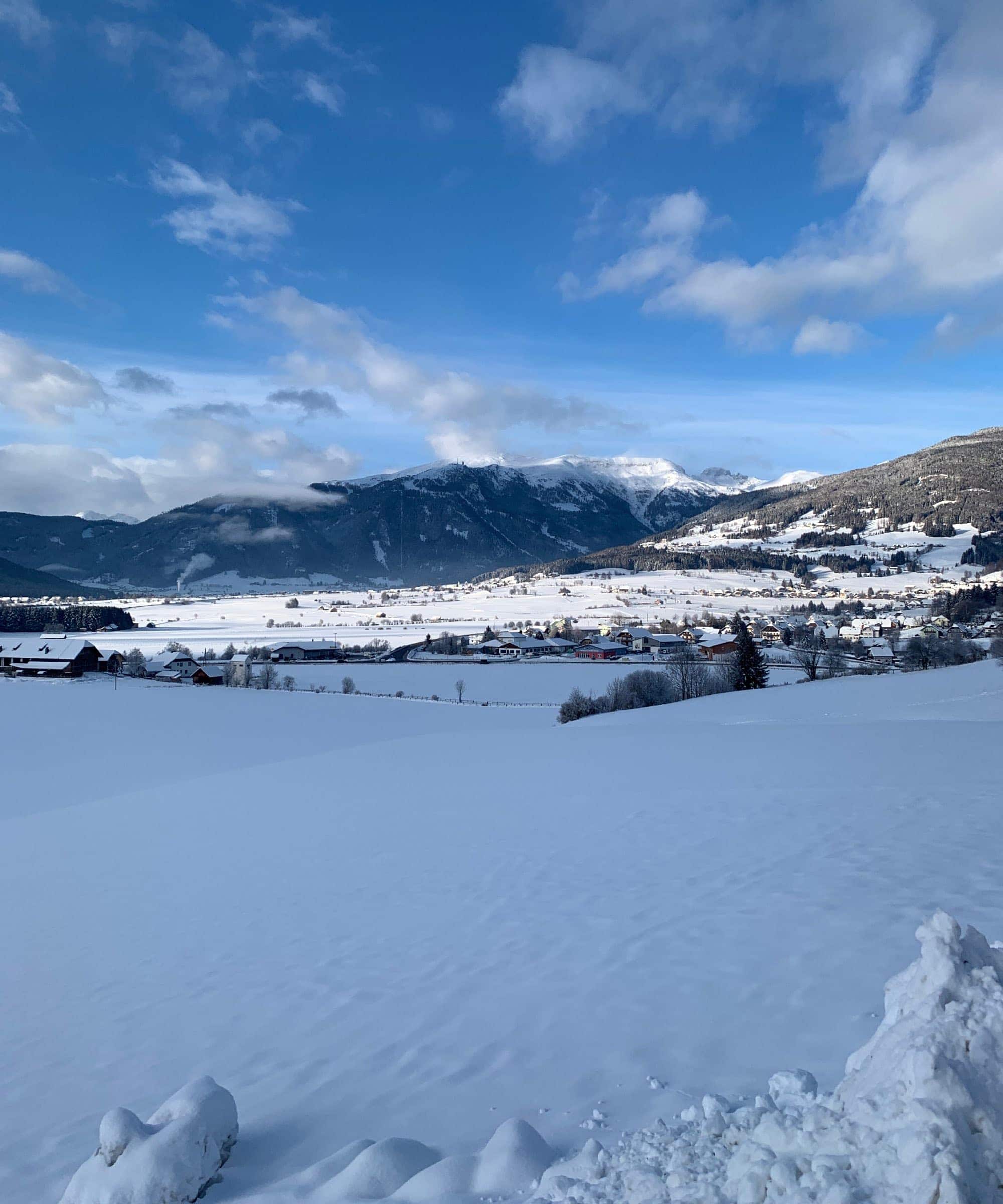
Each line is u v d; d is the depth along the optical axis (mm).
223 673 98125
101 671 103812
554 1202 3734
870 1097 3541
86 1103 6234
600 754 27641
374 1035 6695
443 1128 4930
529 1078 5422
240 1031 7266
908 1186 3010
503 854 13328
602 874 11203
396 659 123438
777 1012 5867
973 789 14703
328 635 166000
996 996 3686
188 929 11172
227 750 47688
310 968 8789
